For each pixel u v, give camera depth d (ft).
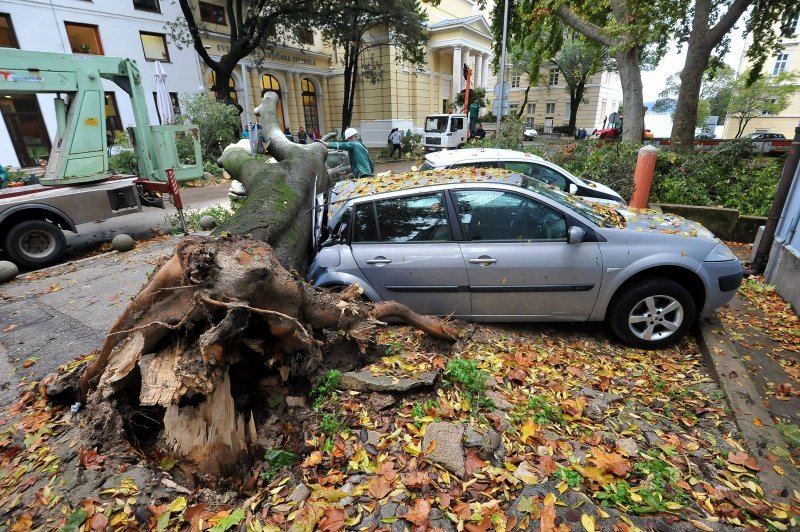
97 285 20.20
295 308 9.14
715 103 147.23
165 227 32.76
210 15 78.84
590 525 6.84
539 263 13.06
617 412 10.47
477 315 13.88
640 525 7.14
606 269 12.96
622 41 41.65
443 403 9.97
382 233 13.75
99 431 8.81
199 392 8.06
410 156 85.51
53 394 10.69
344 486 7.91
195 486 8.21
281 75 98.02
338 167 28.50
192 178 33.47
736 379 11.53
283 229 12.75
